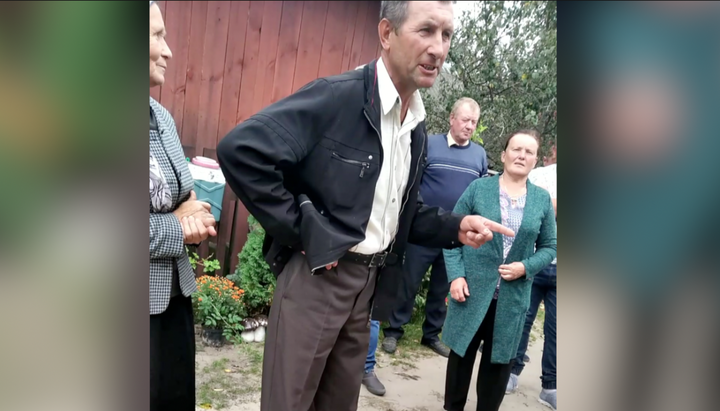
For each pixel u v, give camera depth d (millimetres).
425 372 2459
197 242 1252
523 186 1754
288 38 3027
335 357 1410
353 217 1203
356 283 1306
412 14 1148
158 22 1158
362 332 1415
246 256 2750
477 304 1720
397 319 2635
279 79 3061
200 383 2121
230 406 1965
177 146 1286
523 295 1700
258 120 1080
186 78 2859
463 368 1861
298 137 1104
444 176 2207
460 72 2967
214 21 2861
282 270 1324
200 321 2582
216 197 2785
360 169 1193
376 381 2232
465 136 2219
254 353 2459
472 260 1735
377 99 1217
